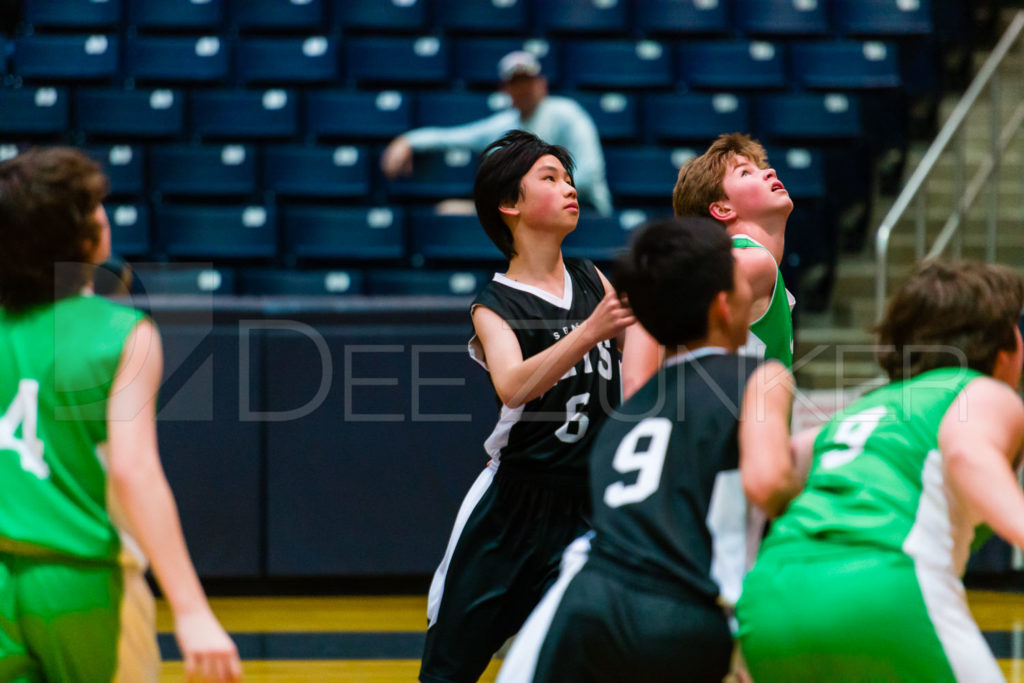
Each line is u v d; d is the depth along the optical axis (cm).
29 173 419
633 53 1730
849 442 450
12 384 415
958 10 1827
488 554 619
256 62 1695
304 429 1107
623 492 439
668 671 414
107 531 410
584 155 1460
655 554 422
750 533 439
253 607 1106
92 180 430
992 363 459
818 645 411
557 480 616
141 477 396
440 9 1775
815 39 1806
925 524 424
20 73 1667
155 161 1568
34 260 421
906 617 408
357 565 1110
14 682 401
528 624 444
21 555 405
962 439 418
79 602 402
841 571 415
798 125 1666
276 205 1591
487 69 1730
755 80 1725
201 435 1098
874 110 1716
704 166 623
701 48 1736
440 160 1603
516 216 629
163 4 1733
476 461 1113
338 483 1109
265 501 1104
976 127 1761
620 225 1461
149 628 424
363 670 880
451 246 1504
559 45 1741
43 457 409
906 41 1806
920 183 1302
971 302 450
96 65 1677
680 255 453
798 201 1584
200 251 1501
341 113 1650
